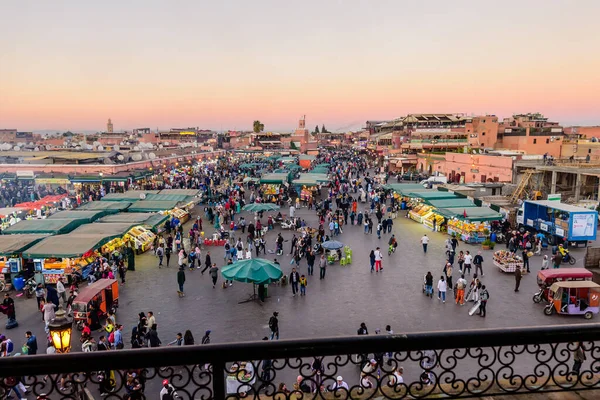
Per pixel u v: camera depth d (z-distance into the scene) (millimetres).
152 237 26547
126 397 3217
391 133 90438
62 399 2971
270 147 109938
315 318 15867
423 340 3328
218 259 23938
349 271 21578
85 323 14617
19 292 19141
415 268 22031
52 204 33844
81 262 20391
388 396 3686
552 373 3822
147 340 13594
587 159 42656
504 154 47406
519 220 30406
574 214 25344
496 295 18047
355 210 34062
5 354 12422
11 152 50688
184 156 69688
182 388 3127
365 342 3230
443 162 56625
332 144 159375
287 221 31953
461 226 28172
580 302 15719
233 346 3092
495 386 4473
